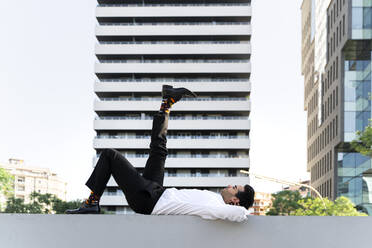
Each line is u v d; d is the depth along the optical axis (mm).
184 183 64000
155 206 3197
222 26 67438
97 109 66188
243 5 70125
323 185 53219
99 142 64562
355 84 42531
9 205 53625
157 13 68312
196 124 65000
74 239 3111
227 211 3059
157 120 3373
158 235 3109
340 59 43281
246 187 3400
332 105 47562
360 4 40938
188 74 67938
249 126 64688
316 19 63875
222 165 64188
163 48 67375
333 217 3088
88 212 3238
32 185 136500
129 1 69875
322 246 3080
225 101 65812
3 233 3121
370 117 41250
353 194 41219
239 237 3105
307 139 70625
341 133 42031
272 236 3105
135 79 68500
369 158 40531
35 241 3111
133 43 68875
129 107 66125
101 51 67375
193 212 3145
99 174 3264
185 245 3105
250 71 66438
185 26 67750
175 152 65938
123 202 61000
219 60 68312
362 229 3068
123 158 3293
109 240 3104
